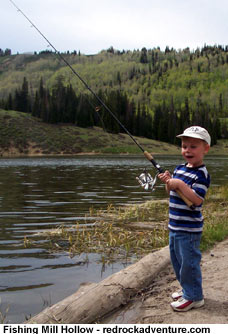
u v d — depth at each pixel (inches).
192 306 139.9
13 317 147.7
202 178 136.8
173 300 150.4
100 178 851.4
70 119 3878.0
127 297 155.3
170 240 145.1
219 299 147.9
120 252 241.4
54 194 551.2
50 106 3833.7
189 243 138.0
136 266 182.9
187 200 135.8
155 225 330.6
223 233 261.7
